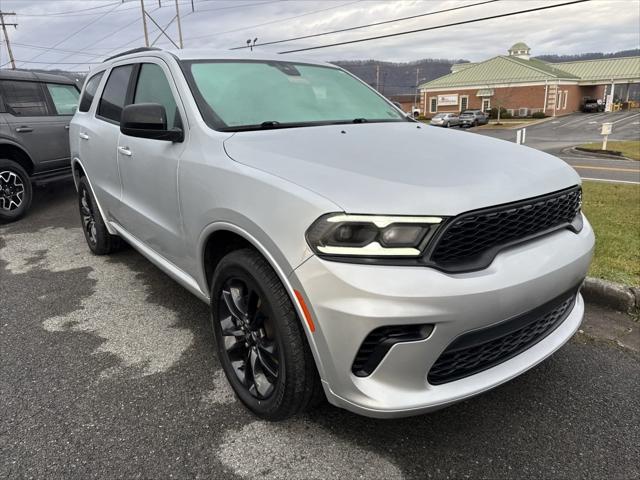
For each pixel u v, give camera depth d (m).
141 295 3.89
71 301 3.80
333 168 2.07
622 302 3.49
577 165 14.79
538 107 53.09
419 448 2.19
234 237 2.42
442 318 1.78
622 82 59.06
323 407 2.47
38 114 6.94
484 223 1.91
